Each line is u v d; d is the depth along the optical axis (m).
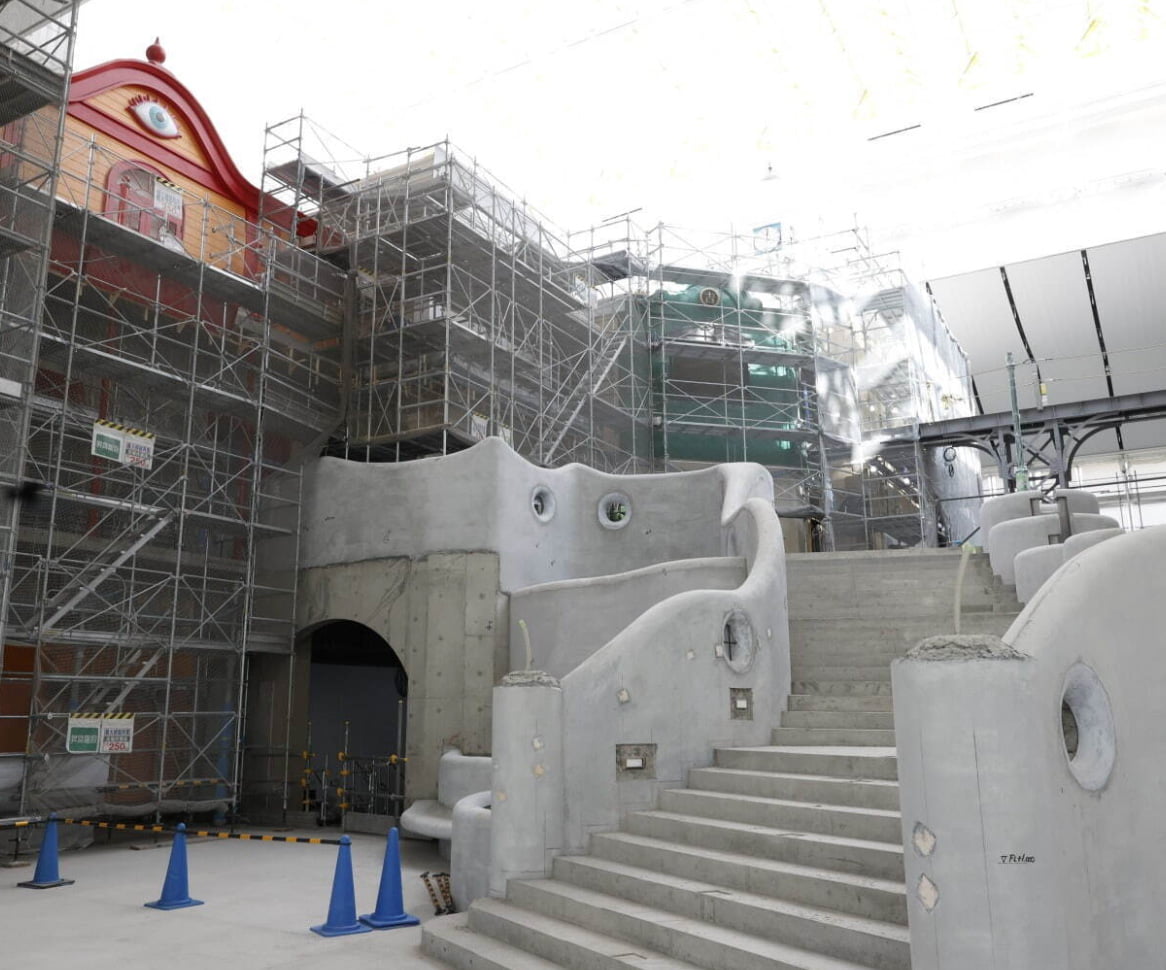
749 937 6.61
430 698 17.12
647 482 19.52
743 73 35.97
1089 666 5.60
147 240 17.67
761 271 32.81
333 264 23.80
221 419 20.20
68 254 17.94
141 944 9.10
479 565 17.36
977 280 38.81
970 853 4.61
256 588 18.83
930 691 4.81
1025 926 4.52
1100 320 40.12
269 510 19.91
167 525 18.31
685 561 14.90
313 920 10.11
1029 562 12.74
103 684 16.25
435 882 11.80
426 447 22.44
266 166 24.75
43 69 15.27
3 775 14.84
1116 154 35.38
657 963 6.69
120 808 15.91
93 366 16.95
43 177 15.19
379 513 18.80
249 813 19.05
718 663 10.39
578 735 9.34
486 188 23.53
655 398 29.08
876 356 32.34
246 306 20.62
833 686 11.67
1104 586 5.96
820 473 29.59
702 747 10.05
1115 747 5.66
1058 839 4.87
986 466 49.19
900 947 5.73
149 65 20.80
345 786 19.38
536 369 24.22
